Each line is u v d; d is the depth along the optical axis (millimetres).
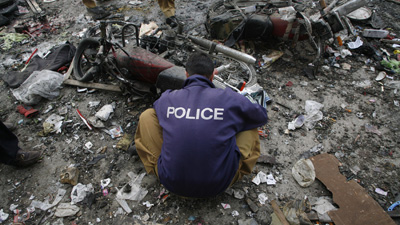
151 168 2004
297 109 2998
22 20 4746
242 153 1849
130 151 2506
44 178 2395
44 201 2225
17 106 3111
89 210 2150
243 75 3352
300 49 3822
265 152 2574
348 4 3271
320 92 3197
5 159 2287
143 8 4895
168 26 4309
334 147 2607
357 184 2248
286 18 3361
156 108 1861
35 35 4320
